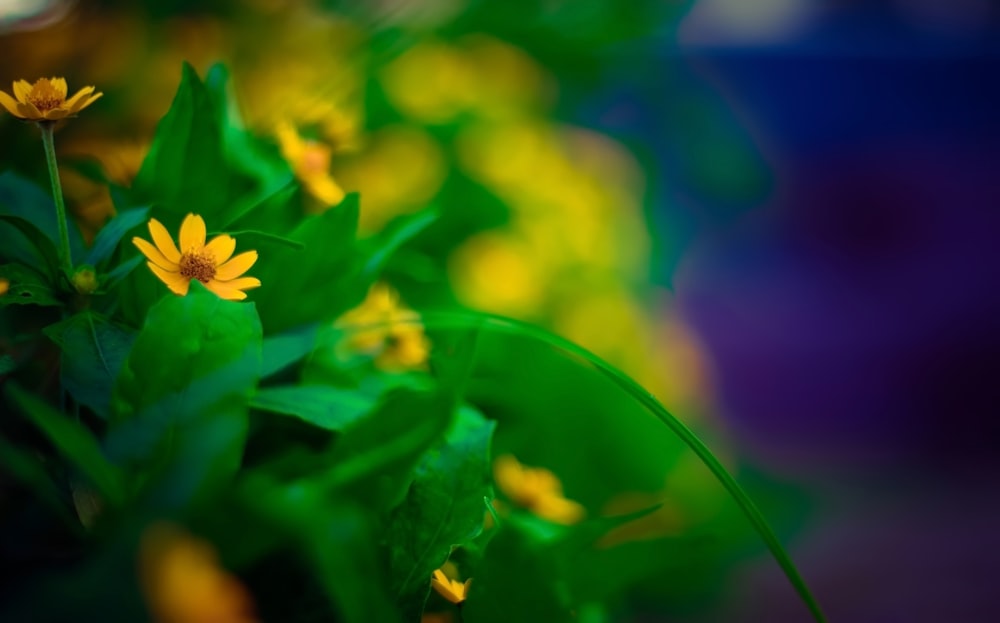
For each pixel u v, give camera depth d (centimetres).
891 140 209
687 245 172
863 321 209
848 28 219
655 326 122
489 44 116
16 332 43
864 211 209
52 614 31
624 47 121
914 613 128
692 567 112
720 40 214
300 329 42
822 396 208
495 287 91
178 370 35
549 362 85
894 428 205
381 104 93
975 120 208
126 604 31
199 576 31
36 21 74
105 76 73
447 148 99
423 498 38
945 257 209
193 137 43
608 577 41
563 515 48
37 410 33
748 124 197
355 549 32
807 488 168
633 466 97
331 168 79
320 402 39
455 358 37
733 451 158
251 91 80
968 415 205
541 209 104
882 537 150
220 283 38
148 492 33
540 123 118
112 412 35
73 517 36
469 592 37
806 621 125
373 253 43
